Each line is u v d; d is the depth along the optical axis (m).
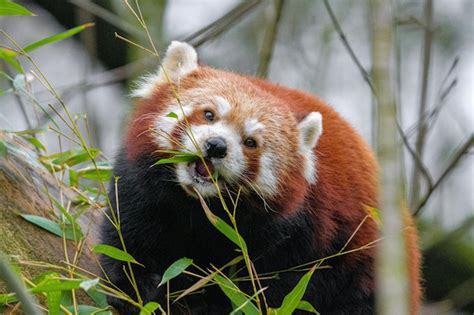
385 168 5.80
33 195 9.62
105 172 10.44
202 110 9.41
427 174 13.33
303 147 9.91
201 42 15.50
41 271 8.75
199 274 9.88
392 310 5.11
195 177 9.10
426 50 15.00
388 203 5.66
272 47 14.70
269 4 15.09
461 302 17.16
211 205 9.41
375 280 10.41
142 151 9.48
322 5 19.39
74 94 15.67
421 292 11.61
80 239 9.14
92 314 7.95
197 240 9.80
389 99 6.28
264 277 9.95
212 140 9.01
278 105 9.89
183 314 9.64
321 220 9.95
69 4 20.42
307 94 11.23
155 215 9.59
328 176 10.18
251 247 9.83
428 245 15.80
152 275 9.52
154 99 9.83
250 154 9.30
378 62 6.67
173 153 9.09
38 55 21.02
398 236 5.52
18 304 7.82
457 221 17.92
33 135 10.99
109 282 8.67
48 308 7.82
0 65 14.48
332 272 10.23
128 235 9.60
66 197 10.38
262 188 9.41
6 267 5.88
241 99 9.58
